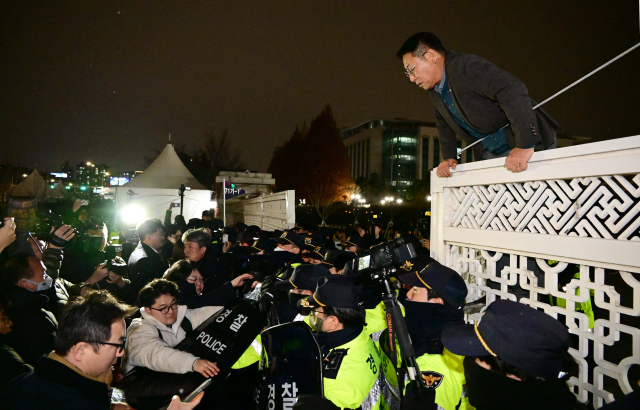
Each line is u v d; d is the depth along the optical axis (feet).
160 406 7.94
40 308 8.73
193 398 6.56
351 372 5.99
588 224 5.66
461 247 8.77
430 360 6.01
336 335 6.28
